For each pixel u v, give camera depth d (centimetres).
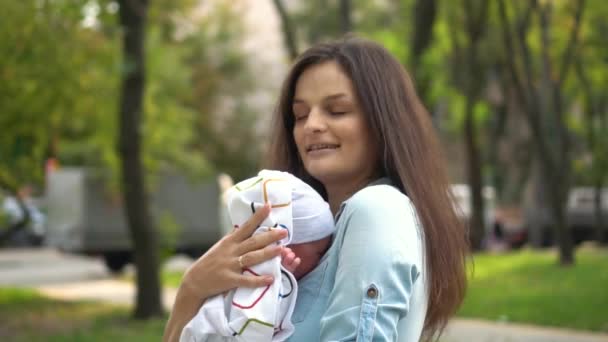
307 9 2986
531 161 2814
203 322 214
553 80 2078
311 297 219
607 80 2295
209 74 3081
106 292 1620
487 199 2880
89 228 1958
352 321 199
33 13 1020
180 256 2269
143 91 1130
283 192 219
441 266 228
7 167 1272
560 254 1714
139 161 1141
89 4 1063
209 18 3064
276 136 284
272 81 3306
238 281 213
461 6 2033
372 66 243
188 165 1933
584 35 2114
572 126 2512
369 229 208
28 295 1506
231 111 3247
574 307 1170
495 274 1598
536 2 1769
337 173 242
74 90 1104
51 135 1225
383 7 2677
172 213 2083
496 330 1059
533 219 2488
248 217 221
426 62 1245
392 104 240
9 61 1050
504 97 2622
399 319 208
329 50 247
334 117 242
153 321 1134
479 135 3005
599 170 2420
